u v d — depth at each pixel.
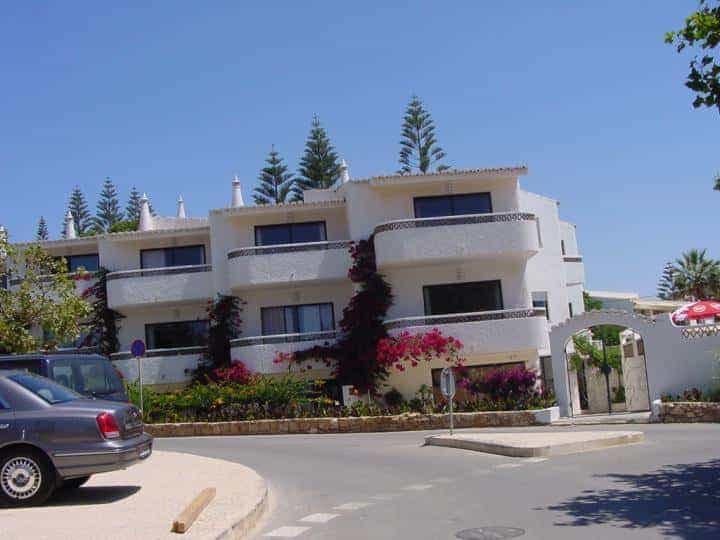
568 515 9.92
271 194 62.47
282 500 12.55
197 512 9.84
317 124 62.84
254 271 32.34
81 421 10.93
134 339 35.62
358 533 9.52
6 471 10.93
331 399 30.88
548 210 36.12
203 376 32.84
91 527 9.24
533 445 16.38
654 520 9.38
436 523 9.87
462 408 27.34
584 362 30.56
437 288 31.56
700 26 10.87
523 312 29.91
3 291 25.75
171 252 36.47
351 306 31.23
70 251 37.75
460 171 31.22
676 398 24.03
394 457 17.72
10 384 11.25
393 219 32.12
